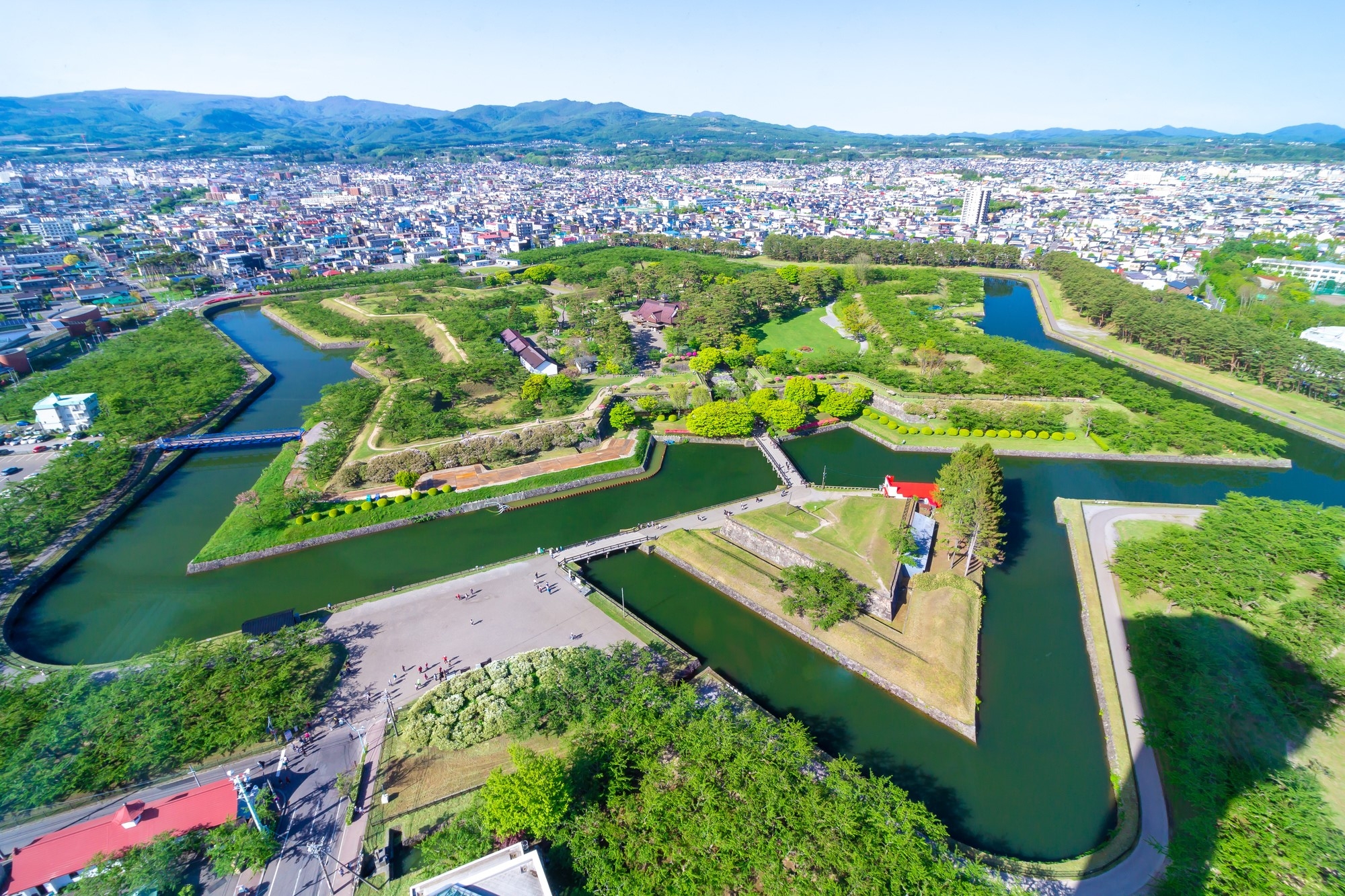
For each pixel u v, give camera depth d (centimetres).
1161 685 11681
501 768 10225
